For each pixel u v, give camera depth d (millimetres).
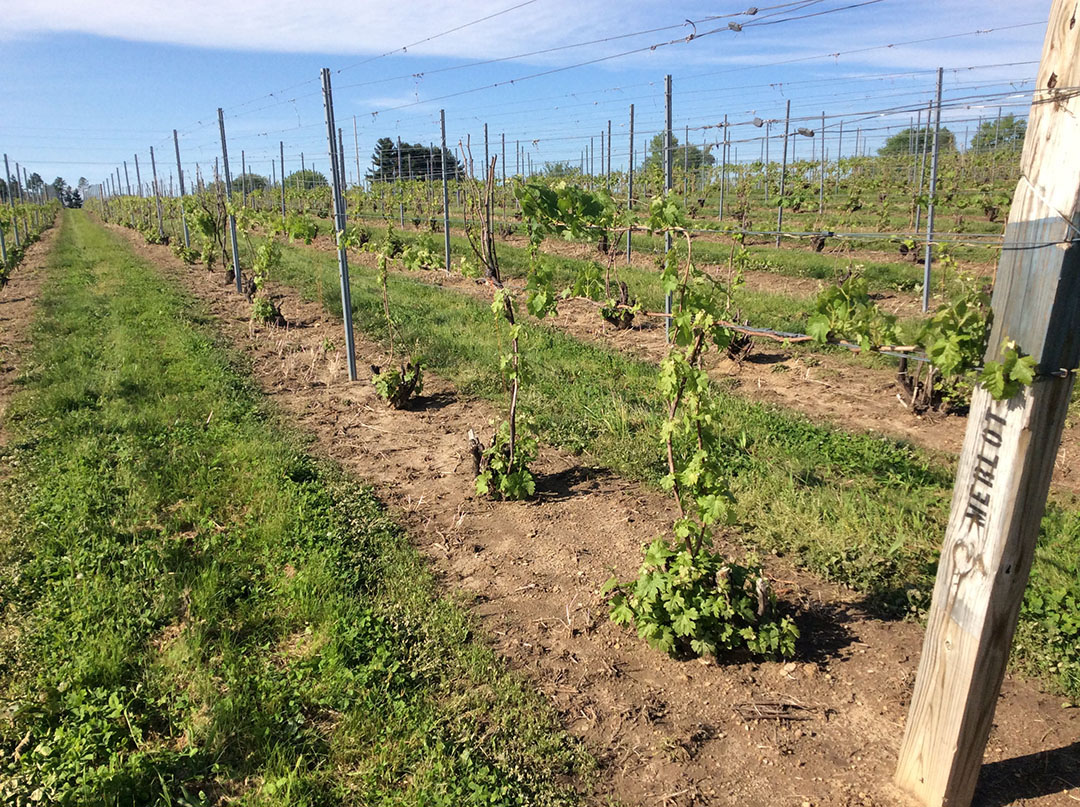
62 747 3268
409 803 2951
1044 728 3268
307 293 15320
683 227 5012
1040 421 2273
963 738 2633
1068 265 2125
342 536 5133
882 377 8688
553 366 9305
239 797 3043
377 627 4102
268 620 4254
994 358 2352
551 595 4484
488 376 8984
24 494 5844
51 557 4902
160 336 11438
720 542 5012
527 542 5133
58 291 16609
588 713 3500
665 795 3025
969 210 21078
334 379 9375
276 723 3396
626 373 8953
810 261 15664
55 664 3846
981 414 2410
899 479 5793
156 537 5188
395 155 35656
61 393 8320
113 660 3807
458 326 11656
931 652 2693
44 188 86438
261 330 12320
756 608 3867
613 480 6109
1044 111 2131
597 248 18625
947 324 2449
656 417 7098
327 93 8578
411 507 5715
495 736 3326
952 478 5875
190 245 26625
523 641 4047
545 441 6945
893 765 3092
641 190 22234
